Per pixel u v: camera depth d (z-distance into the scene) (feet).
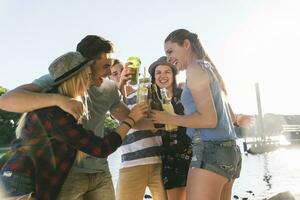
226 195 12.08
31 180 9.48
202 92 11.04
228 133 11.39
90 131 10.06
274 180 89.35
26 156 9.47
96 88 12.12
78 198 11.76
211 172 11.18
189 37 12.10
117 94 13.01
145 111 11.30
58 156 9.63
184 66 12.17
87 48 11.16
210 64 11.80
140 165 15.31
